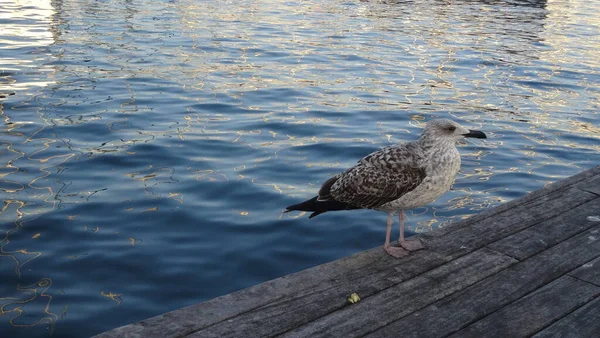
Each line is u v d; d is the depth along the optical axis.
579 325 1.93
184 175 4.07
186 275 3.01
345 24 10.57
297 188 3.94
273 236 3.37
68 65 7.11
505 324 1.93
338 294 2.04
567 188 2.75
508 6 14.10
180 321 1.89
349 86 6.66
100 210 3.56
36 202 3.62
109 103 5.71
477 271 2.17
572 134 5.39
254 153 4.53
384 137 5.01
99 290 2.88
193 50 8.07
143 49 8.04
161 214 3.55
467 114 5.87
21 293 2.84
